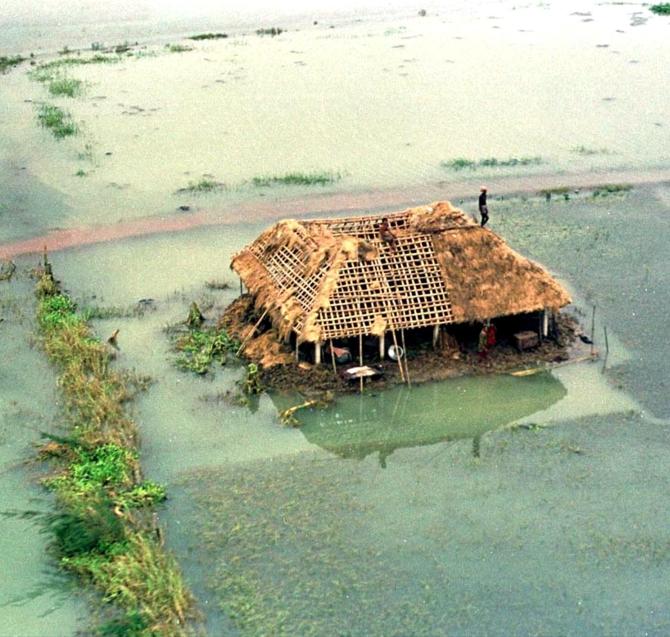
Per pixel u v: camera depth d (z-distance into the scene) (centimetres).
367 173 4462
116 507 2284
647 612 1995
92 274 3553
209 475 2428
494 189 4291
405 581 2081
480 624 1964
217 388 2802
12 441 2577
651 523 2247
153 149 4781
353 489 2377
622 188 4275
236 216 4053
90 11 8056
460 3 8200
